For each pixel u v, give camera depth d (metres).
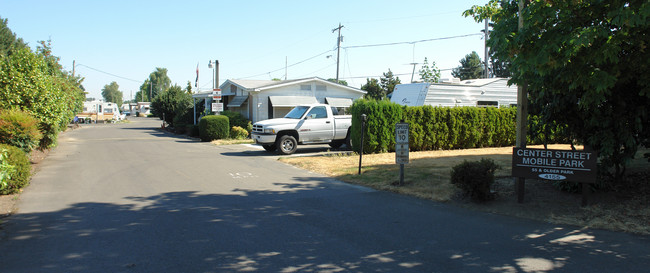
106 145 19.48
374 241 5.25
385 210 6.80
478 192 7.05
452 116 16.19
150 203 7.27
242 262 4.52
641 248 4.93
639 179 7.92
